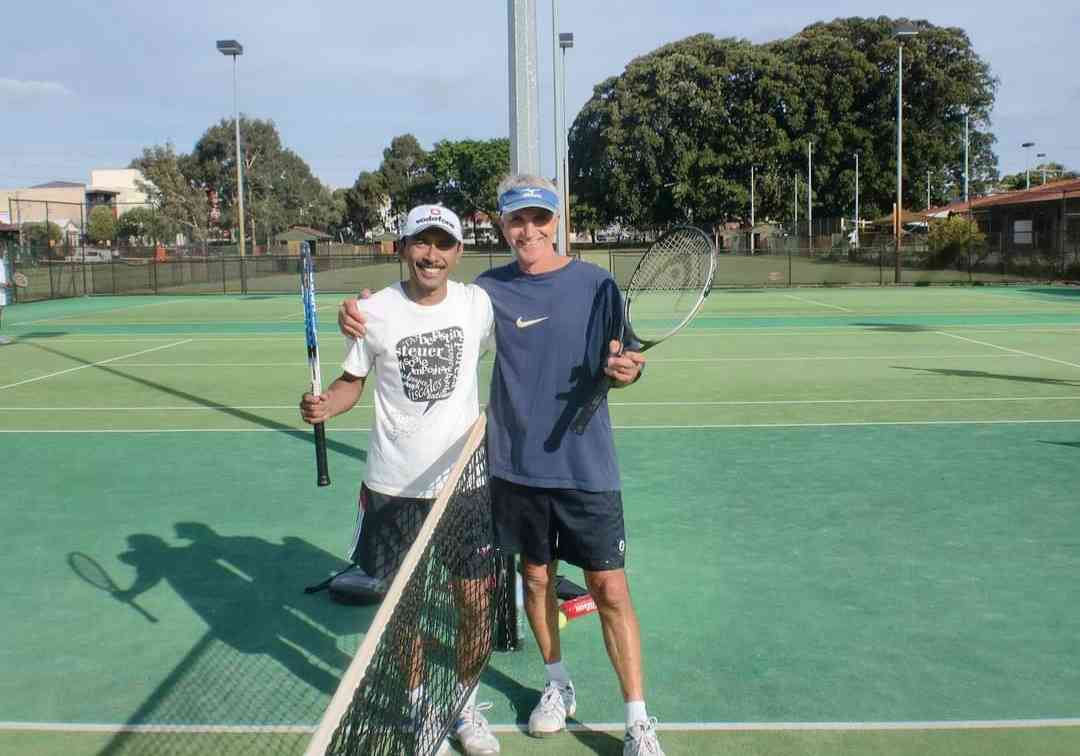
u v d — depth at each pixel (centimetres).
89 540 601
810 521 625
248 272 4300
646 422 970
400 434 354
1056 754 342
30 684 405
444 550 317
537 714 361
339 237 10981
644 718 338
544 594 363
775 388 1188
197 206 7856
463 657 336
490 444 355
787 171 6662
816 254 4600
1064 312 2295
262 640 449
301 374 1362
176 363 1492
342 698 236
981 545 574
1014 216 4556
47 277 3419
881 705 380
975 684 398
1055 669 411
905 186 6831
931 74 6569
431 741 305
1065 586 508
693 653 430
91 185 9988
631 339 348
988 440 863
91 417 1027
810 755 342
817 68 6575
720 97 6594
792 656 426
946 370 1333
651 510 654
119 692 398
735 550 570
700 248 360
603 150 6838
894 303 2645
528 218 345
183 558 566
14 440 905
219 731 366
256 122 8588
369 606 490
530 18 474
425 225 335
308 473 773
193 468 791
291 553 574
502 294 354
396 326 349
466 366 355
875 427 931
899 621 464
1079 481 716
